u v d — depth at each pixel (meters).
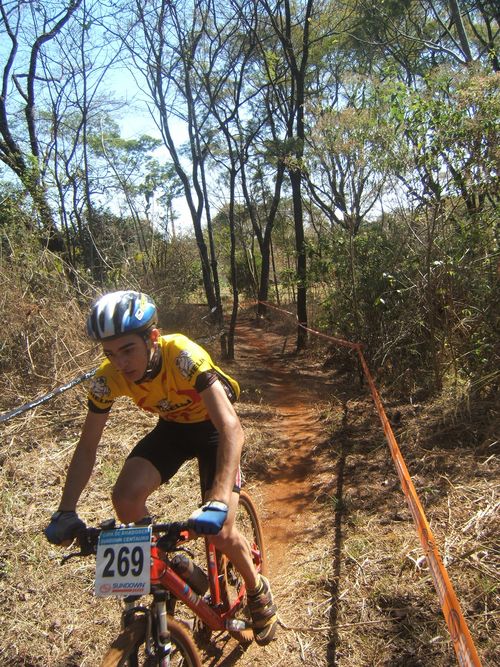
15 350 6.71
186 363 2.56
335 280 9.08
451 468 4.57
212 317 12.80
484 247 6.16
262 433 6.38
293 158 9.95
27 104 11.62
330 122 7.88
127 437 5.70
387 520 4.06
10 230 7.82
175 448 2.82
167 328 10.61
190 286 16.70
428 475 4.58
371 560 3.61
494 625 2.86
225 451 2.41
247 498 3.56
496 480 4.23
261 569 3.54
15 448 5.33
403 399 6.76
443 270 6.20
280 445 6.07
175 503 4.56
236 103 11.68
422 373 6.97
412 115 6.49
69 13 10.88
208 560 2.87
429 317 6.47
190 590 2.57
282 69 13.62
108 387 2.65
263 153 13.07
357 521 4.12
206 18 10.88
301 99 11.39
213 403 2.52
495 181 6.14
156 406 2.75
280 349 13.05
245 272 25.61
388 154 6.89
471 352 5.93
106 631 3.22
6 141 11.41
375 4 12.52
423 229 6.91
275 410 7.50
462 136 6.15
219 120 11.50
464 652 1.95
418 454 5.00
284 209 20.95
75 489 2.50
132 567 2.16
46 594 3.47
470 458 4.66
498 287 5.84
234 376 9.57
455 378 6.17
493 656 2.67
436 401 6.14
